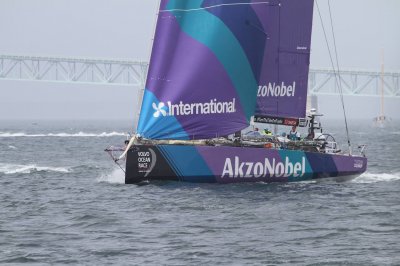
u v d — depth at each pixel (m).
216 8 64.12
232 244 43.28
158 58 64.00
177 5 63.81
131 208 55.38
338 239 44.75
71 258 39.97
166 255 40.69
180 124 64.12
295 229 47.75
